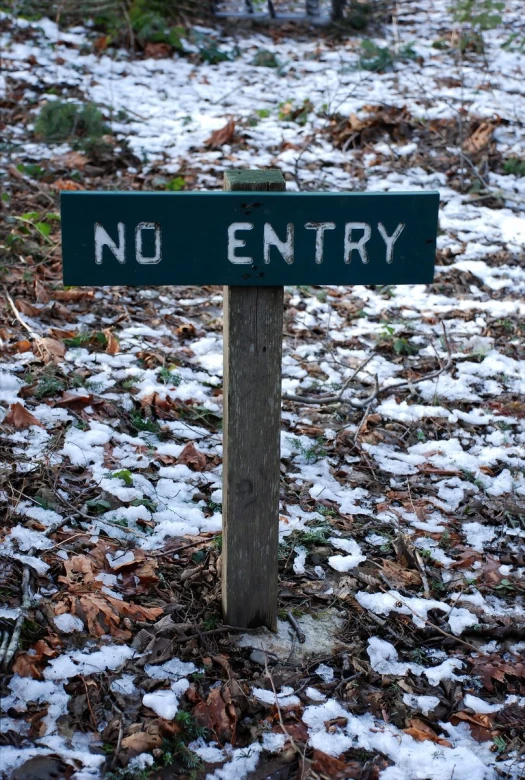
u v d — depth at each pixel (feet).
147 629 10.69
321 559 12.57
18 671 9.70
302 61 37.17
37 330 17.75
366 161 28.63
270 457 10.22
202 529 12.87
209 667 10.28
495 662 10.99
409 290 22.15
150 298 20.42
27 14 37.14
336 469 15.03
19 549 11.57
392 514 13.85
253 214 9.21
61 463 13.53
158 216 9.12
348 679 10.43
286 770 9.18
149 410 15.51
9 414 14.37
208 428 15.72
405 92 33.50
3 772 8.61
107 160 27.12
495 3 39.22
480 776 9.35
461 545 13.34
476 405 17.37
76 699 9.55
